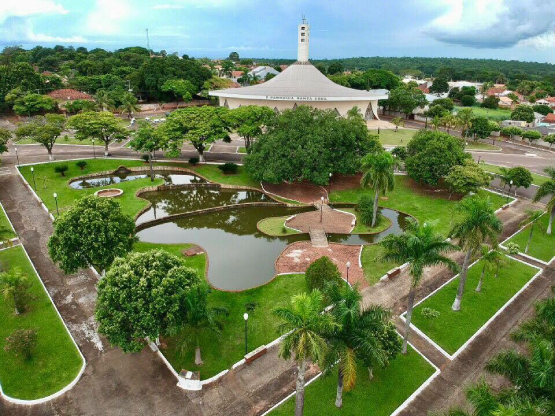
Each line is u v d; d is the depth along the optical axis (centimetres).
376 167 3991
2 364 2350
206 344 2547
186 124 5903
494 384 2322
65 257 2702
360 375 2339
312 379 2312
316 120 5375
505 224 4328
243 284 3238
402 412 2128
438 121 8006
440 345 2609
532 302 3048
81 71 13362
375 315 1869
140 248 3694
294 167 4881
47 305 2881
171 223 4475
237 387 2258
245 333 2495
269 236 4075
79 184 5450
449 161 4844
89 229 2733
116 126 6238
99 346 2536
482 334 2719
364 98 9356
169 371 2353
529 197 5088
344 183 5478
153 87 11250
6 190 4919
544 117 11262
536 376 1559
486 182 4644
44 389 2205
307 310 1669
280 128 5425
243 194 5381
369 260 3566
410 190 5253
